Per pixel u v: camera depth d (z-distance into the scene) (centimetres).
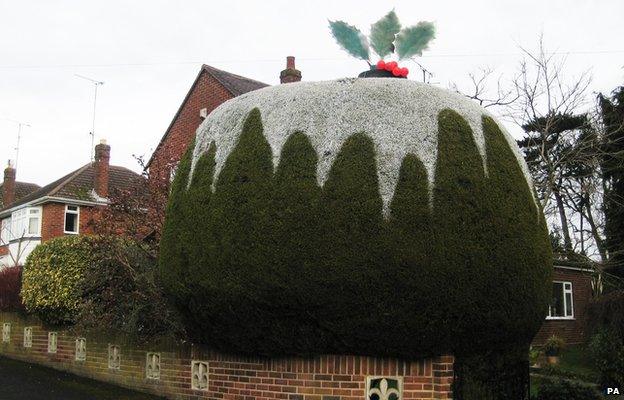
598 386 1202
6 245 2747
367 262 687
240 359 820
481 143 762
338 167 723
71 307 1192
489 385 756
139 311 980
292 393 759
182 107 2191
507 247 719
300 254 704
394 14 929
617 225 1833
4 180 3175
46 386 1059
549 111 1958
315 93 784
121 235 1130
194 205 802
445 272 688
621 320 1423
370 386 732
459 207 707
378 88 774
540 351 1803
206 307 772
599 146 1828
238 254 737
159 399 934
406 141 734
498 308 709
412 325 692
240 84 2091
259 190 745
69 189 2469
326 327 711
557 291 2323
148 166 1305
